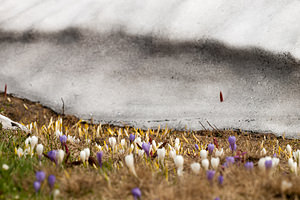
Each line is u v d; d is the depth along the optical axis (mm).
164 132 6512
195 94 8555
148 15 10570
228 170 3301
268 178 3053
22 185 3062
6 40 11422
